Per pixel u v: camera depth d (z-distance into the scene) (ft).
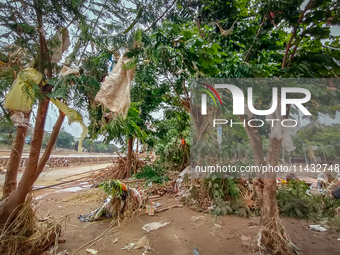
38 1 6.76
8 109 7.18
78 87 8.46
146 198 15.69
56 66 8.21
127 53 7.75
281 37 9.47
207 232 11.31
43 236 8.77
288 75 8.15
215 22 10.09
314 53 8.25
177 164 29.63
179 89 18.12
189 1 8.72
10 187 9.18
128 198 14.03
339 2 6.55
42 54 7.55
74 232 11.07
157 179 23.48
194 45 7.56
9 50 7.61
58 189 22.47
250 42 9.74
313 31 7.30
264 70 8.57
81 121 8.47
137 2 7.73
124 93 7.75
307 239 10.59
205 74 8.68
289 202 14.73
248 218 13.62
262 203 9.61
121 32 7.93
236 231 11.45
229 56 10.00
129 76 7.91
